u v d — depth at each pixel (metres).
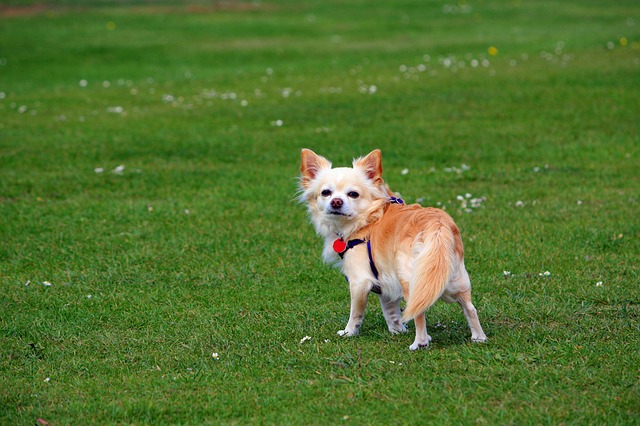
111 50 29.56
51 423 5.71
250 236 10.61
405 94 20.47
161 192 12.86
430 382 6.16
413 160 14.43
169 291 8.77
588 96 19.12
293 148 15.54
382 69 24.41
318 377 6.37
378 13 39.81
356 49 28.59
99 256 9.98
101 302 8.45
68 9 42.50
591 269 8.97
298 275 9.16
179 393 6.16
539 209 11.38
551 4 42.22
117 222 11.33
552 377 6.12
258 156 15.02
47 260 9.84
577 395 5.80
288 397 6.00
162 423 5.70
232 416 5.78
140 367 6.77
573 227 10.40
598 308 7.79
